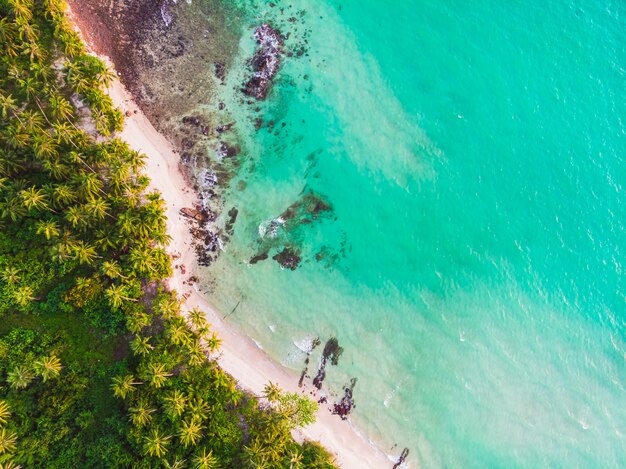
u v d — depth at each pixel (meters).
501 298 45.06
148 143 40.97
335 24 44.56
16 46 36.56
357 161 44.31
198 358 36.91
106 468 35.28
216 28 42.34
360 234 43.94
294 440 39.59
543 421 44.19
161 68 41.56
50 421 35.03
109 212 37.72
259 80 42.47
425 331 43.88
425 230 44.88
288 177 43.12
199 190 41.66
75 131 36.91
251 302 41.69
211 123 42.00
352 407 41.97
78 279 36.59
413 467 42.12
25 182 36.22
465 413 43.47
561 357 45.06
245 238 42.16
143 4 41.44
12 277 35.53
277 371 41.28
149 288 39.03
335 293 43.06
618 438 44.78
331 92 44.16
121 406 36.53
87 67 37.91
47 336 36.25
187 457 35.72
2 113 35.38
